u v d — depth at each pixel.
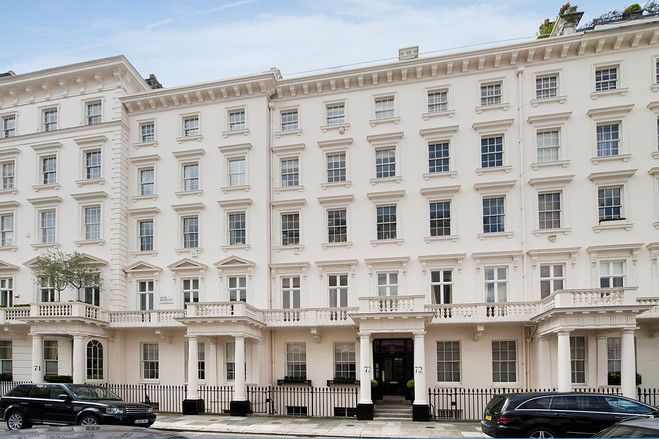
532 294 26.08
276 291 29.03
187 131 31.89
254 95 30.69
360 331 24.50
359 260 28.27
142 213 31.36
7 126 34.31
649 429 9.26
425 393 23.75
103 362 29.53
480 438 18.59
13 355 31.00
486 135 27.88
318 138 29.92
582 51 26.89
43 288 31.17
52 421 18.80
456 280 27.05
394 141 28.83
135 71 33.53
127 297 30.91
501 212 27.25
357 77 29.38
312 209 29.36
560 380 21.73
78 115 32.81
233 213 30.25
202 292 29.77
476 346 26.27
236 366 25.41
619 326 21.42
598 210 26.06
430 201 28.05
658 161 25.62
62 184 32.38
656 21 26.22
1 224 33.28
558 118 26.89
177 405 27.84
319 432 20.33
